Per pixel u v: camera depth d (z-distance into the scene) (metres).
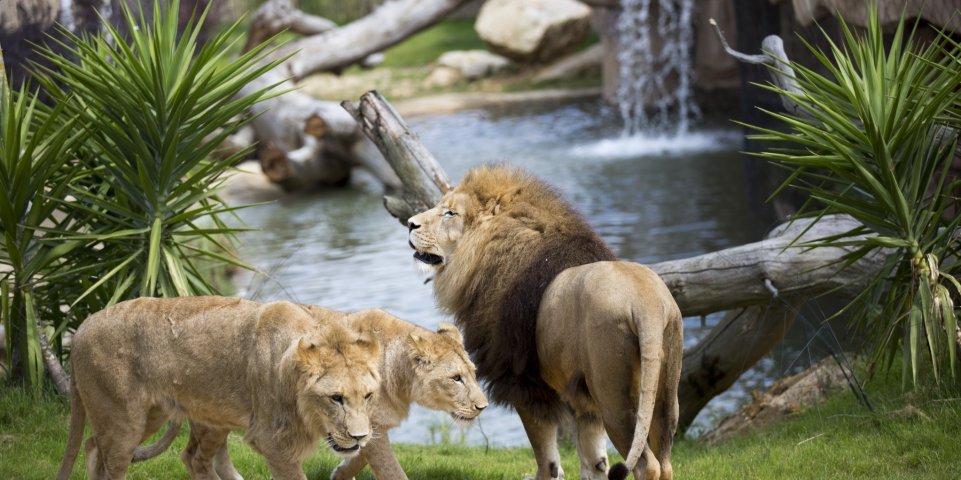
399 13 38.53
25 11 16.03
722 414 15.02
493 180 9.81
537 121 41.91
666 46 42.53
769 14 22.12
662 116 41.31
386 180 32.19
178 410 7.77
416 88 51.09
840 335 15.54
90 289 10.74
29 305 11.06
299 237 25.84
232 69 11.72
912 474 9.12
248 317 7.57
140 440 7.85
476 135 39.38
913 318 10.05
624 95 43.44
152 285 10.84
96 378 7.71
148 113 11.14
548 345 8.60
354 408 6.84
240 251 24.02
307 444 7.21
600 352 7.85
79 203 11.79
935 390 10.83
